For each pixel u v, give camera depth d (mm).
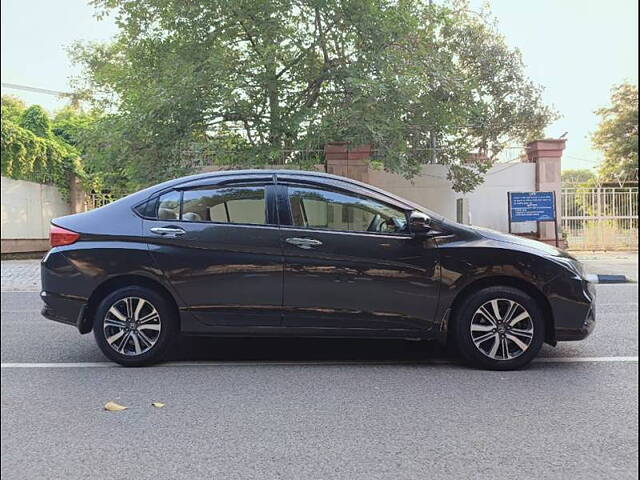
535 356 4934
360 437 3535
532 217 14781
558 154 15461
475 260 4801
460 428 3662
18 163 16984
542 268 4781
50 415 3943
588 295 4852
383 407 4039
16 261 16094
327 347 5789
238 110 11930
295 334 4949
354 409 4004
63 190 18953
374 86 10898
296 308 4902
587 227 16297
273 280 4898
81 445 3461
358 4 11703
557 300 4785
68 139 21266
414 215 4770
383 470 3109
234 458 3268
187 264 4922
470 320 4836
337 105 12227
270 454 3314
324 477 3037
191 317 4957
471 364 5047
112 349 5012
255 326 4949
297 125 11734
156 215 5066
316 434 3584
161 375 4848
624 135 31969
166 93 11344
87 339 6305
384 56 11797
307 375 4820
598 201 16328
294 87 12766
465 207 14430
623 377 4707
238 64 12117
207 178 5160
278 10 11953
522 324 4848
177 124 11867
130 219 5059
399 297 4855
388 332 4910
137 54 13469
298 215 5004
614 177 32250
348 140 11852
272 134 12258
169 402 4176
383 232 4930
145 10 12789
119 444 3471
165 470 3137
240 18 11992
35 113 19812
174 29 12680
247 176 5133
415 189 15094
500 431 3613
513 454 3291
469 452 3322
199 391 4414
